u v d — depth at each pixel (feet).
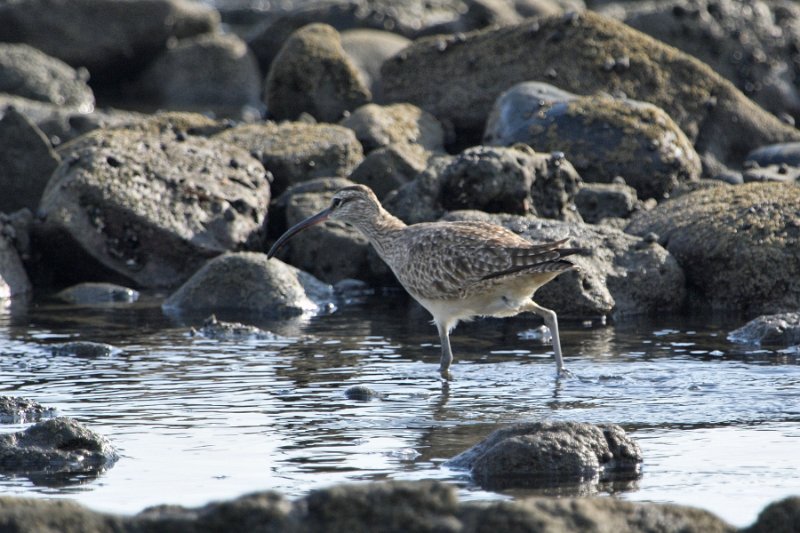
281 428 36.55
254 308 56.03
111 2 121.29
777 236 55.21
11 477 31.91
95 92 122.93
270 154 69.10
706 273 56.18
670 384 41.45
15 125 67.92
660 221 59.11
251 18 151.43
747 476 31.19
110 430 36.42
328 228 62.34
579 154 69.77
